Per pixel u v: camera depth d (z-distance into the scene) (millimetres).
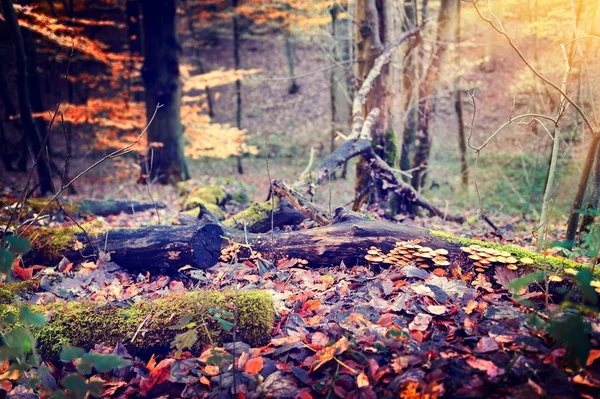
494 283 3484
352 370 2469
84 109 12898
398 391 2316
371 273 3795
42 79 22484
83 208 7809
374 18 8156
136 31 17156
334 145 17281
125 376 2779
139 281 4121
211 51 27391
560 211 10344
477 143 15914
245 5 19328
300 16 16203
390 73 8109
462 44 10570
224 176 18406
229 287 3510
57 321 2973
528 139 15180
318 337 2758
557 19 8969
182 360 2748
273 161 20156
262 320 2904
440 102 17891
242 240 4312
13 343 2445
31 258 4371
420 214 8883
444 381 2361
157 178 14055
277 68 25500
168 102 14000
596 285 2971
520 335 2627
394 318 2912
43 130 13336
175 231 4211
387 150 8172
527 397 2172
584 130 8641
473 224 8406
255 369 2592
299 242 4191
